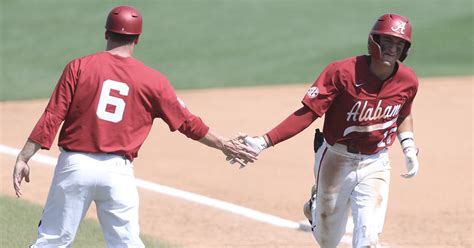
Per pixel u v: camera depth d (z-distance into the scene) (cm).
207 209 4134
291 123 2708
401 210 4178
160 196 4356
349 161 2745
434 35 9275
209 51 8850
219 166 5034
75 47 8925
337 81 2655
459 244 3625
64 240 2466
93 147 2411
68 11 10156
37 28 9544
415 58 8656
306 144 5631
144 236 3575
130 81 2430
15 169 2422
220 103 6919
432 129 6016
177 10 10244
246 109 6662
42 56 8594
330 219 2848
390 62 2581
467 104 6856
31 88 7531
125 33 2447
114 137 2425
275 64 8444
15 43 9000
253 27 9644
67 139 2423
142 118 2467
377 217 2702
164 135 5856
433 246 3597
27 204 3959
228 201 4291
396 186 4622
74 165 2405
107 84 2414
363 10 10281
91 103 2405
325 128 2767
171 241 3559
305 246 3559
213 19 9919
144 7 10356
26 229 3522
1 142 5497
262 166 5050
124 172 2447
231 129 5934
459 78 7956
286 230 3816
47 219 2467
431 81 7844
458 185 4644
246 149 2678
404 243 3634
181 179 4716
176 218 3962
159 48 8894
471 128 6044
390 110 2684
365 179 2744
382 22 2591
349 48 8888
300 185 4638
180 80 7912
